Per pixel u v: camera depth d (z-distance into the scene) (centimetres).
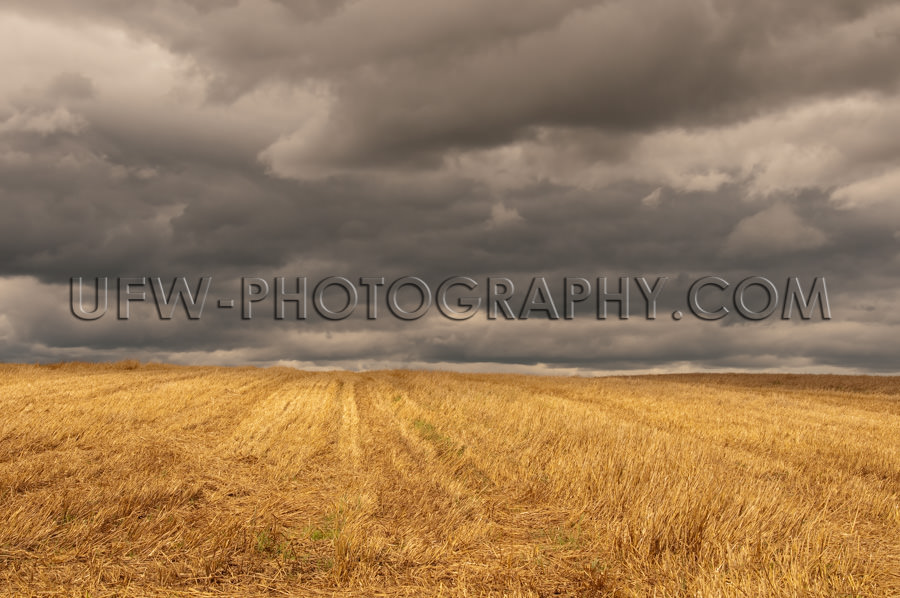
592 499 920
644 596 601
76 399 1875
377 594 605
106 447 1216
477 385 3375
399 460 1243
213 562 649
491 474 1109
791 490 1091
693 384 4591
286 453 1280
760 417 2228
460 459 1246
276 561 679
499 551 732
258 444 1371
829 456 1434
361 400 2462
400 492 994
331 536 760
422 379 3700
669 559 686
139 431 1429
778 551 720
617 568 680
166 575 616
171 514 801
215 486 998
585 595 614
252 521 795
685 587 619
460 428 1652
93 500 831
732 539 732
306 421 1800
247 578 633
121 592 577
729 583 598
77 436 1294
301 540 748
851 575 656
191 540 708
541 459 1204
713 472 1042
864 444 1584
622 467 1027
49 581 590
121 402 1852
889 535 851
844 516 938
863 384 4903
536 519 868
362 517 827
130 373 3353
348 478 1090
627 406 2541
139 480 961
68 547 676
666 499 808
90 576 607
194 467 1116
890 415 2558
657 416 2145
